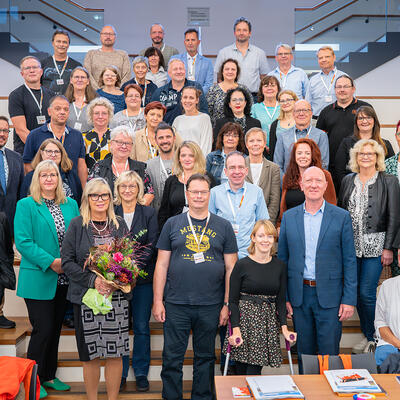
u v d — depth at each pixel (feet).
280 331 12.17
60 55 20.34
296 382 8.48
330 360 9.03
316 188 11.05
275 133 16.38
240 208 12.34
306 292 11.32
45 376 11.99
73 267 10.55
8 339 12.46
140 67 19.06
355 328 13.41
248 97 16.55
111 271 10.05
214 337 11.30
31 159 14.53
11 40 23.50
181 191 12.96
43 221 11.55
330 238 11.19
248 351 10.80
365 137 14.97
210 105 18.57
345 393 8.00
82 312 10.52
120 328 10.68
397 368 9.45
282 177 14.93
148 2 30.42
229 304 10.93
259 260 10.99
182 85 18.08
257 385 8.22
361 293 12.71
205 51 30.73
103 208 10.85
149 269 12.10
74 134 14.73
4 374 7.42
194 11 30.50
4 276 12.14
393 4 23.43
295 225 11.43
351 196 12.84
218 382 8.52
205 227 11.18
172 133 13.98
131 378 12.64
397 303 10.82
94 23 23.82
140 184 12.17
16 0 23.38
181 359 11.33
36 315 11.45
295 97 16.53
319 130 15.40
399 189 12.62
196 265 10.98
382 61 23.52
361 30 23.50
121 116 16.75
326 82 19.79
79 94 16.96
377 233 12.55
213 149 16.19
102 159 14.40
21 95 16.67
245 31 20.97
